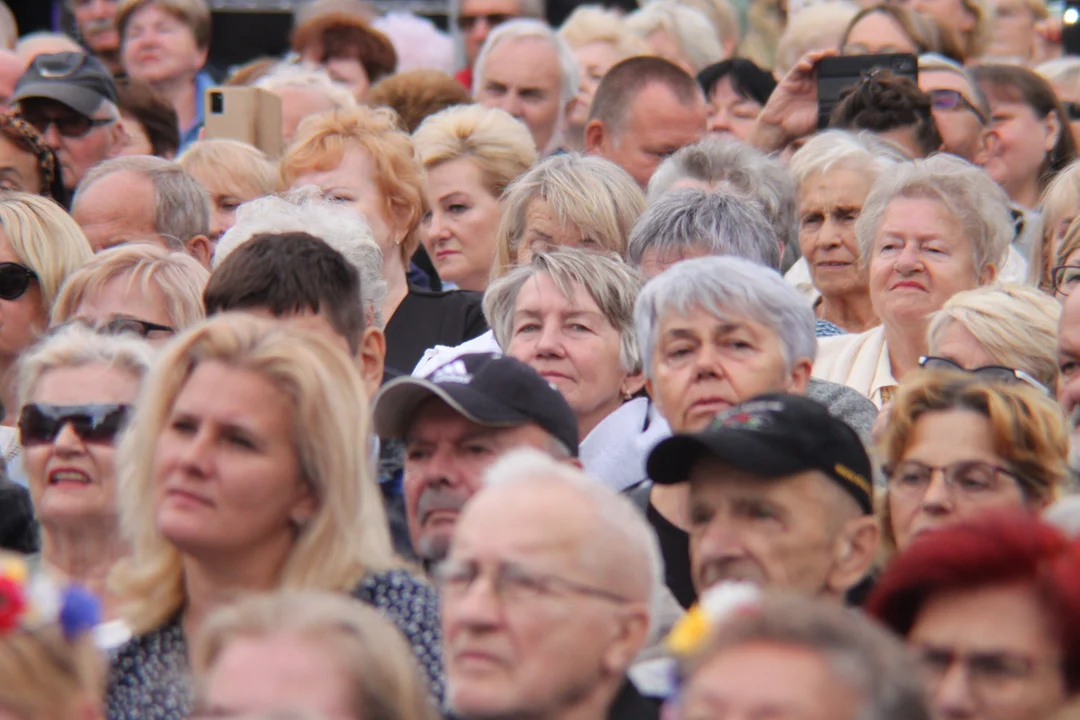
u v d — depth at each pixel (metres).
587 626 13.08
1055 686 12.38
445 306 25.36
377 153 26.17
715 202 22.69
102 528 18.34
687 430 18.17
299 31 39.25
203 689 12.10
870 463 15.81
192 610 15.44
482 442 17.03
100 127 30.95
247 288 19.06
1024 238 29.55
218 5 44.62
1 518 19.38
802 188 26.16
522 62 34.31
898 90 29.28
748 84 34.72
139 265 22.16
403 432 17.47
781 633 10.54
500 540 13.13
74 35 44.56
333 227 22.95
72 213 27.03
